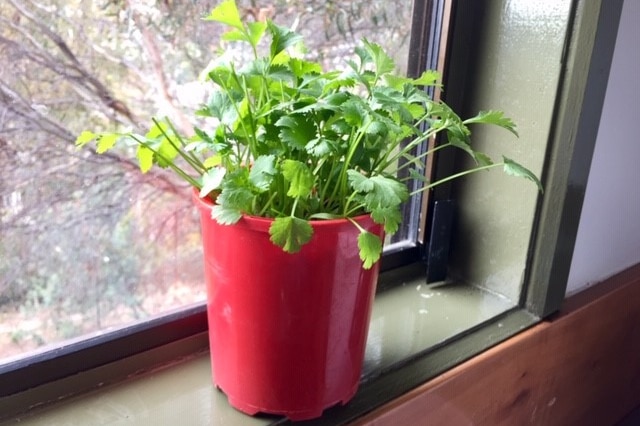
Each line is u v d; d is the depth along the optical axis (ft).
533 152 2.57
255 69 1.63
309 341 1.78
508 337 2.59
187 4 2.00
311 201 1.72
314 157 1.69
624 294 3.21
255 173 1.57
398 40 2.66
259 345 1.78
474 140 2.79
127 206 2.08
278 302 1.70
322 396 1.90
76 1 1.80
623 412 3.69
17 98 1.77
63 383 2.00
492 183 2.77
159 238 2.19
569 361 2.97
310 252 1.65
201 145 1.67
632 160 3.09
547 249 2.63
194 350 2.29
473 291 2.91
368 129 1.56
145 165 1.77
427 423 2.27
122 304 2.16
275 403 1.87
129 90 1.97
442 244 2.90
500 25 2.59
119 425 1.92
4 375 1.88
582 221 2.89
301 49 1.96
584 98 2.38
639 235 3.46
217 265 1.75
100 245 2.05
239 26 1.61
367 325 1.97
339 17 2.41
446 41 2.64
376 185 1.54
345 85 1.77
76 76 1.86
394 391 2.17
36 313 1.97
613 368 3.40
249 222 1.60
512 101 2.61
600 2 2.26
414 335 2.51
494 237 2.82
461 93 2.77
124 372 2.13
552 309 2.76
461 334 2.54
